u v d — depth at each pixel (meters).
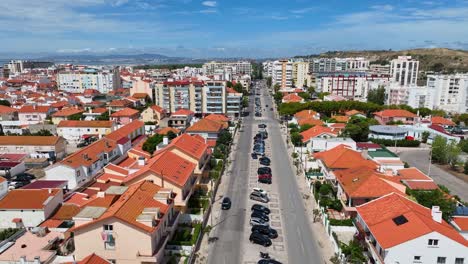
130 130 106.19
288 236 54.69
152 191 50.78
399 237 39.78
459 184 79.31
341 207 61.09
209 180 76.75
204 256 49.12
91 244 42.47
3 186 66.88
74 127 116.44
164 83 159.88
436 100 177.50
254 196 68.25
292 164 90.50
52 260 44.31
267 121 154.00
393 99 175.50
